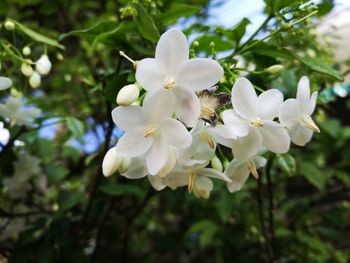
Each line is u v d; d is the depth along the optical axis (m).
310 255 0.16
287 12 0.09
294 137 0.08
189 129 0.07
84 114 0.15
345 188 0.18
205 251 0.21
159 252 0.21
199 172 0.07
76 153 0.16
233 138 0.07
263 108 0.07
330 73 0.09
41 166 0.14
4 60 0.10
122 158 0.07
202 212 0.19
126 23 0.08
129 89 0.07
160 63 0.07
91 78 0.11
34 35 0.10
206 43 0.10
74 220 0.13
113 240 0.18
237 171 0.08
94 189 0.10
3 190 0.13
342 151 0.18
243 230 0.17
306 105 0.07
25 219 0.13
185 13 0.09
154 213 0.20
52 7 0.16
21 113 0.10
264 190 0.17
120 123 0.07
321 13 0.10
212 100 0.07
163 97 0.07
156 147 0.07
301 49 0.13
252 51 0.09
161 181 0.07
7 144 0.11
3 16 0.15
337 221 0.18
